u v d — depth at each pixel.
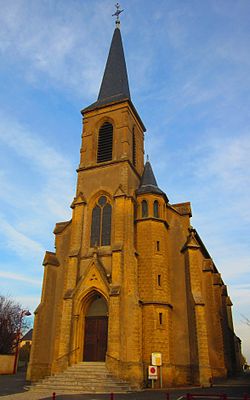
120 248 31.42
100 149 39.91
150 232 34.00
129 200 34.66
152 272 32.25
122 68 47.66
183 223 36.75
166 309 31.44
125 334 28.73
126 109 40.41
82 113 43.03
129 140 39.69
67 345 29.22
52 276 35.09
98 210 36.12
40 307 32.88
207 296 35.44
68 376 26.80
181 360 30.83
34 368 30.64
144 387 27.53
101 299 32.09
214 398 18.48
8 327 59.56
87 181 38.03
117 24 54.00
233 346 50.06
